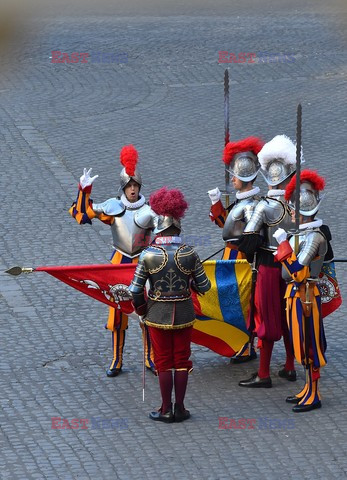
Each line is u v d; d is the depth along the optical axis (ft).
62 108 179.22
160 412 82.64
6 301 108.27
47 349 96.73
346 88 187.11
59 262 118.93
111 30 228.02
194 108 178.70
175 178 147.43
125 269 88.22
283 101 180.96
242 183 90.48
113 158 156.04
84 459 76.02
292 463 75.05
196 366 93.76
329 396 86.94
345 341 98.48
